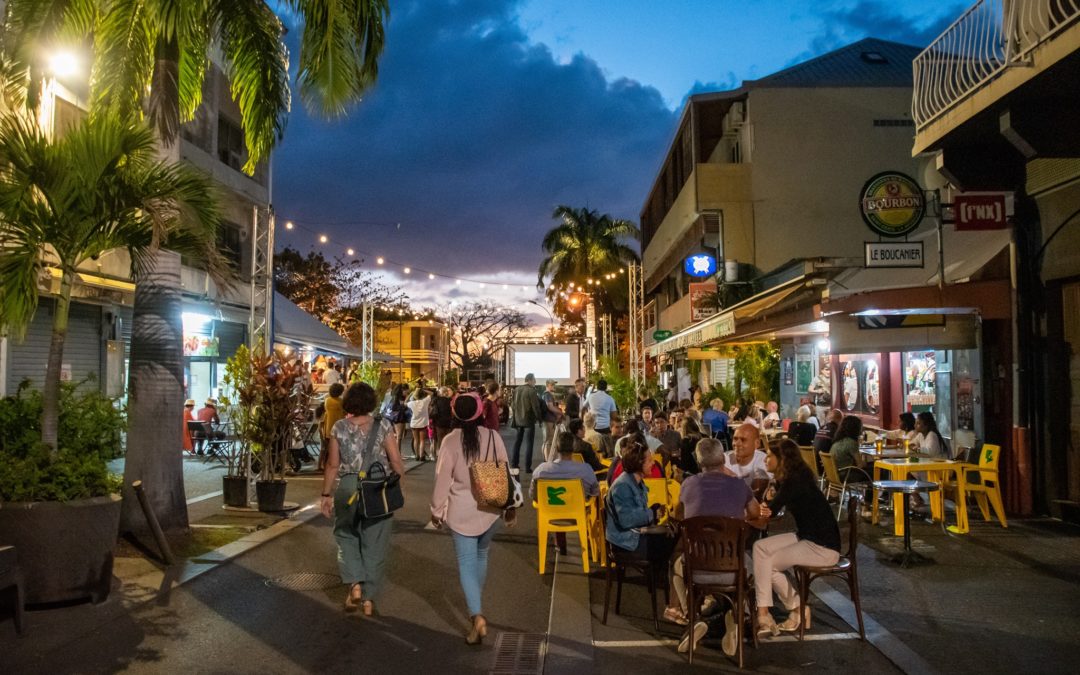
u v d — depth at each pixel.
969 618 6.52
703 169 24.73
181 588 7.27
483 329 90.19
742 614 5.52
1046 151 9.05
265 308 15.91
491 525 6.12
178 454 9.12
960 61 9.80
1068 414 10.57
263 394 11.28
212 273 8.58
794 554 5.96
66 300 7.62
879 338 11.58
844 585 7.55
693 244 28.59
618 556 6.61
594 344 53.28
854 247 24.39
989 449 10.56
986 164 10.82
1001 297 10.92
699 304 25.19
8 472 6.58
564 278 54.72
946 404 13.39
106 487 6.98
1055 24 8.28
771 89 24.77
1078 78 8.25
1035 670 5.36
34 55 9.15
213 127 22.09
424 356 89.12
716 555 5.61
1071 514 10.39
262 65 11.20
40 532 6.51
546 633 6.23
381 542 6.64
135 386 8.97
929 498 11.27
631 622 6.59
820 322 13.63
